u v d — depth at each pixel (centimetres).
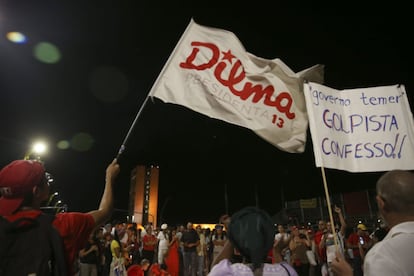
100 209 212
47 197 195
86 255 848
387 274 154
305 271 1073
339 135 394
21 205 175
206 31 426
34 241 162
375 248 170
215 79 410
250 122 414
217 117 396
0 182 174
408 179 185
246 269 193
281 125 431
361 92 416
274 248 262
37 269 156
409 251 158
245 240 198
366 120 405
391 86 418
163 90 376
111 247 913
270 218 208
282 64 452
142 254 1302
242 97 417
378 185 197
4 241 157
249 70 431
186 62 402
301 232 1173
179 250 1397
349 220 2044
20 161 185
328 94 406
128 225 1404
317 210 2338
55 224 175
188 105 384
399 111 407
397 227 172
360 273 942
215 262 215
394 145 395
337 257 219
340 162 381
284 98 441
